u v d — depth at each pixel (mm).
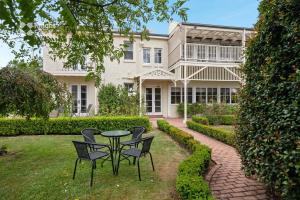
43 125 9758
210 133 9031
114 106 13484
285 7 2740
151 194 3781
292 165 2336
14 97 5703
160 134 9805
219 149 6973
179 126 12211
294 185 2404
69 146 7445
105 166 5258
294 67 2549
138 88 15500
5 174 4746
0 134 9484
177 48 14562
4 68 5898
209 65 14141
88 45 4223
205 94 16953
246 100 3549
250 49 3555
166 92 16547
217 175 4633
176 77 14680
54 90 6770
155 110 16406
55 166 5270
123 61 15766
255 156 3152
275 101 2791
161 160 5809
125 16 3965
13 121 9578
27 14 1617
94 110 14352
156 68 15758
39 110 6281
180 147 7277
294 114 2445
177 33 14523
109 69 15477
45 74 6711
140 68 16125
